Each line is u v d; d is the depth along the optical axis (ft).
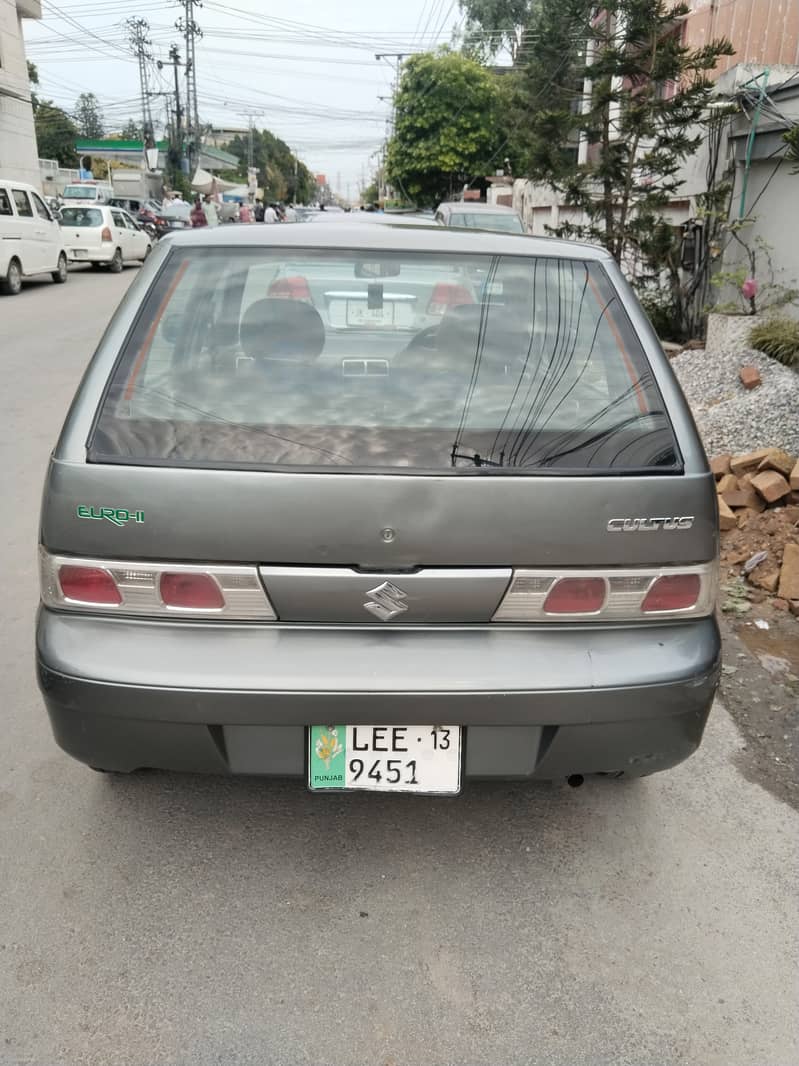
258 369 7.69
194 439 6.94
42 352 32.81
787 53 35.35
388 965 6.98
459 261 8.60
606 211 32.53
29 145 80.59
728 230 28.32
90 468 6.75
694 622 7.23
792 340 22.91
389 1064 6.17
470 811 8.86
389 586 6.66
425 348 7.97
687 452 7.20
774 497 15.74
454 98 95.50
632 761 7.27
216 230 8.97
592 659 6.86
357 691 6.64
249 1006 6.57
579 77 33.40
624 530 6.79
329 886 7.79
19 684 10.92
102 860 8.01
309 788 7.06
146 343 7.72
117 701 6.73
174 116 180.45
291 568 6.66
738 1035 6.46
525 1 106.52
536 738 7.09
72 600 6.86
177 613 6.77
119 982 6.74
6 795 8.86
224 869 7.96
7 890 7.61
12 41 76.59
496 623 6.91
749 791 9.27
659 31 31.24
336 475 6.61
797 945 7.28
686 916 7.56
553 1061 6.23
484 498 6.64
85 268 70.74
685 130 31.45
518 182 73.36
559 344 7.97
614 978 6.92
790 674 11.66
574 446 7.06
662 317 32.22
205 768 7.11
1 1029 6.32
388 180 106.01
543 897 7.73
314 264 8.50
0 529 15.81
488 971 6.96
